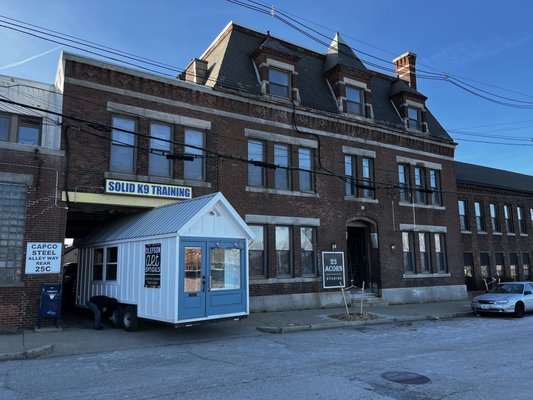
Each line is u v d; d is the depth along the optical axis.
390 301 22.08
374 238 22.38
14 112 14.38
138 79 16.23
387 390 6.80
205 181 17.27
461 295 25.33
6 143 13.22
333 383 7.21
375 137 23.02
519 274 31.81
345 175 21.61
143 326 13.90
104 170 15.10
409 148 24.48
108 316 15.07
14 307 12.73
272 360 9.16
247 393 6.68
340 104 21.88
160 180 16.20
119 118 15.88
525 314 19.92
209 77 19.16
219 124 17.97
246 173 18.39
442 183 25.81
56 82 16.98
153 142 16.50
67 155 14.42
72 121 14.68
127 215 16.89
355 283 22.97
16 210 13.19
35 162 13.62
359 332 13.64
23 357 9.56
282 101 19.77
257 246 18.50
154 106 16.48
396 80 26.22
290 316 16.59
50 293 12.90
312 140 20.61
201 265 12.04
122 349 10.54
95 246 15.53
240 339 12.10
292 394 6.60
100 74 15.49
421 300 23.38
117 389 6.99
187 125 17.16
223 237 12.62
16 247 13.04
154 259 12.31
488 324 15.82
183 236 11.77
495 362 8.86
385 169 23.16
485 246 29.81
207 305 11.99
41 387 7.18
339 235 20.83
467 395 6.53
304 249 19.92
